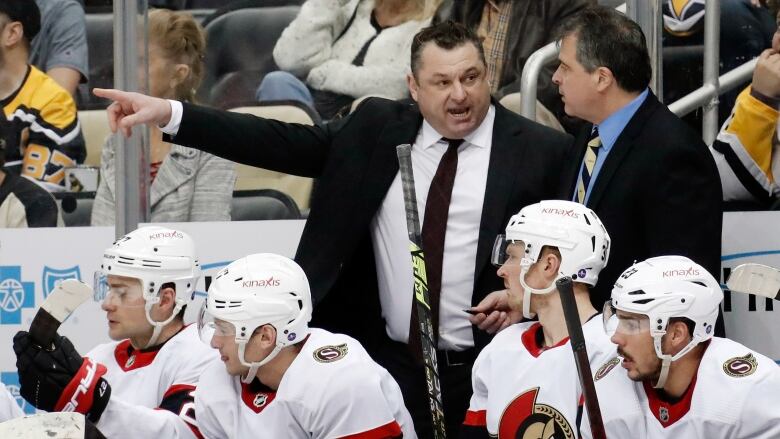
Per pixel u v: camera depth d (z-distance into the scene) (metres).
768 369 10.86
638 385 11.41
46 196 16.73
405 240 14.12
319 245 14.38
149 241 13.59
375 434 11.92
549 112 16.31
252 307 11.85
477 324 13.48
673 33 15.69
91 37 16.94
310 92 16.88
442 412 12.51
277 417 12.11
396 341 14.25
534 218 12.12
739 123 15.52
